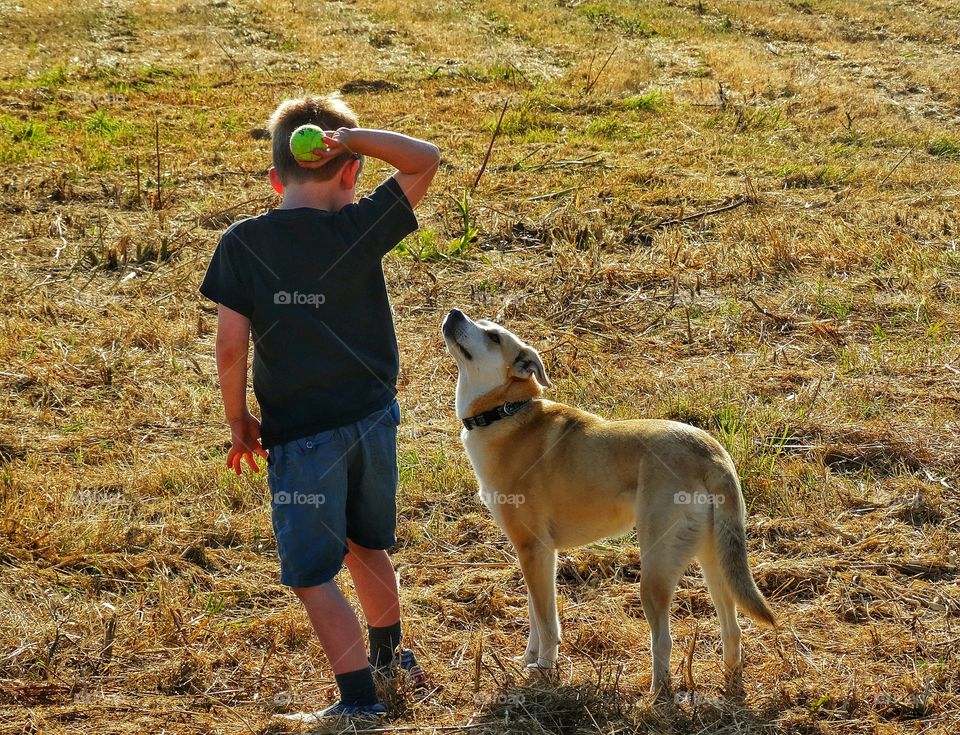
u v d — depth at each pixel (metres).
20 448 9.11
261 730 5.36
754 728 5.45
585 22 36.31
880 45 34.78
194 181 18.52
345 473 5.22
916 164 20.98
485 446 6.36
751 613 5.50
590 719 5.47
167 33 32.38
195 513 8.08
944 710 5.62
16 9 33.25
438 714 5.55
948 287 13.19
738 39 35.03
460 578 7.32
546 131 23.25
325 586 5.19
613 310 12.77
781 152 21.78
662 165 20.27
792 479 8.45
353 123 5.50
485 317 12.55
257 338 5.13
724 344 11.70
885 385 10.30
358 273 5.13
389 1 37.62
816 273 13.95
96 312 12.58
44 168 18.80
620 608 6.88
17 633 6.36
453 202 17.16
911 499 8.17
